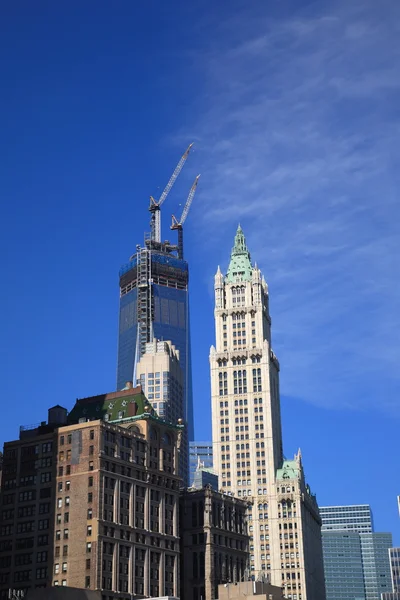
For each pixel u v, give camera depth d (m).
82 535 194.12
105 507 197.25
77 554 192.88
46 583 194.38
